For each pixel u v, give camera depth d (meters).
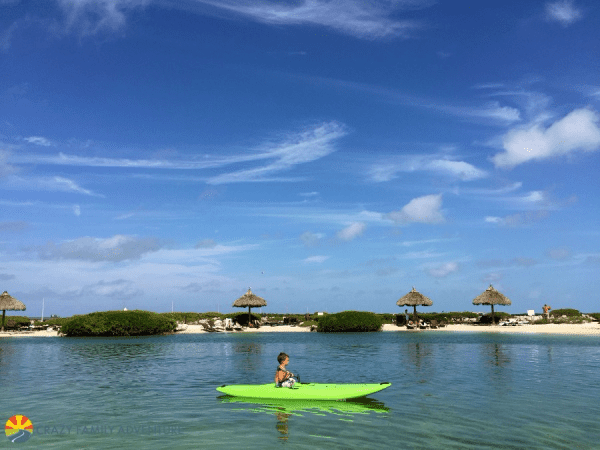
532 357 23.06
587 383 15.37
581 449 8.28
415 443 8.66
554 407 11.73
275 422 10.34
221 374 18.12
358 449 8.30
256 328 54.94
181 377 17.38
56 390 14.67
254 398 13.20
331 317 49.66
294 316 64.81
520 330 47.09
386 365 20.31
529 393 13.64
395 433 9.37
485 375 17.22
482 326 54.78
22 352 27.55
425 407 11.84
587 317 58.62
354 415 10.98
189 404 12.42
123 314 43.81
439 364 20.55
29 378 17.27
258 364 21.20
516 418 10.58
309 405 12.20
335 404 12.30
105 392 14.29
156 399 13.13
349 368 19.42
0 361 22.91
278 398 13.09
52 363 21.97
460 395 13.40
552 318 56.69
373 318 49.72
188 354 25.97
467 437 9.07
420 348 28.56
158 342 35.44
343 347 29.83
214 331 50.06
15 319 51.75
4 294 46.38
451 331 48.34
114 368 20.03
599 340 33.75
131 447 8.51
